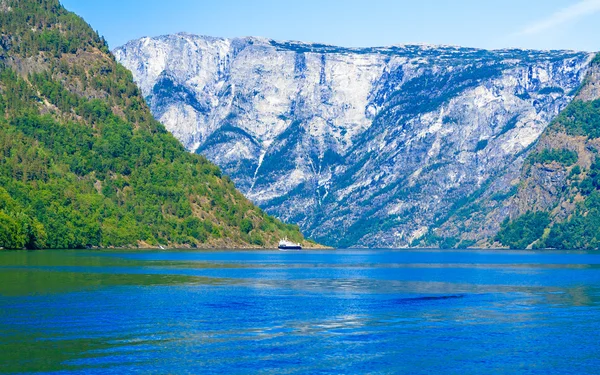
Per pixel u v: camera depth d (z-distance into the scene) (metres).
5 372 92.06
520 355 103.44
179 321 125.31
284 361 98.56
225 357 100.06
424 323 126.25
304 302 152.75
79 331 115.19
